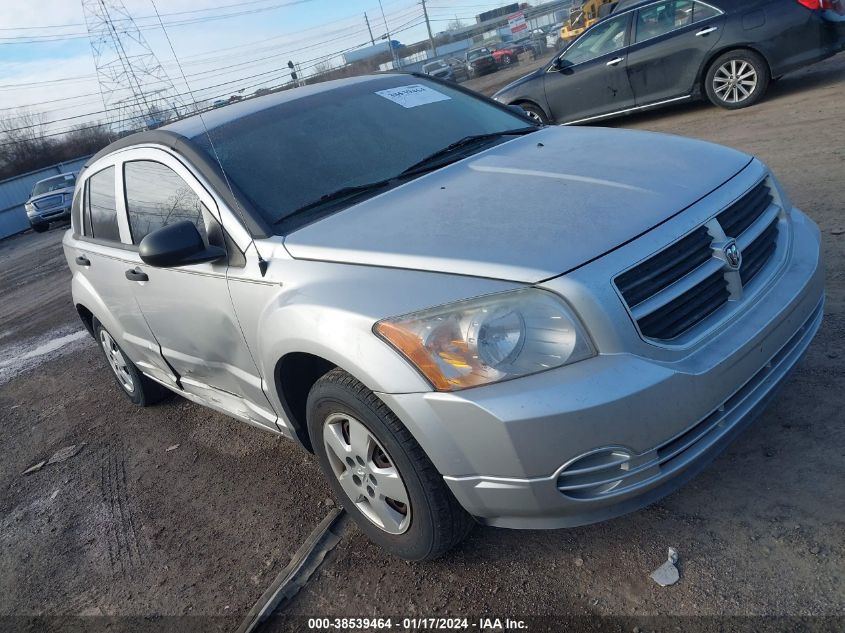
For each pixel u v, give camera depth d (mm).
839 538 2113
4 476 4309
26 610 2928
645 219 2146
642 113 9859
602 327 1938
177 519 3281
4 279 12914
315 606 2473
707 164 2541
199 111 3580
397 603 2381
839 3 7656
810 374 2914
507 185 2588
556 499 1989
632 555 2293
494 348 1955
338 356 2193
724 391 2072
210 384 3424
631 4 8594
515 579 2334
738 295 2215
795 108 7441
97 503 3652
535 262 2025
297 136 3127
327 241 2484
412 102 3529
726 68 8062
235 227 2719
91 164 4055
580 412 1878
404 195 2729
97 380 5598
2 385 6164
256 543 2926
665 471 2020
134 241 3465
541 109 9523
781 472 2445
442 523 2236
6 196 28312
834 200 4641
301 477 3330
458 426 1992
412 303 2096
